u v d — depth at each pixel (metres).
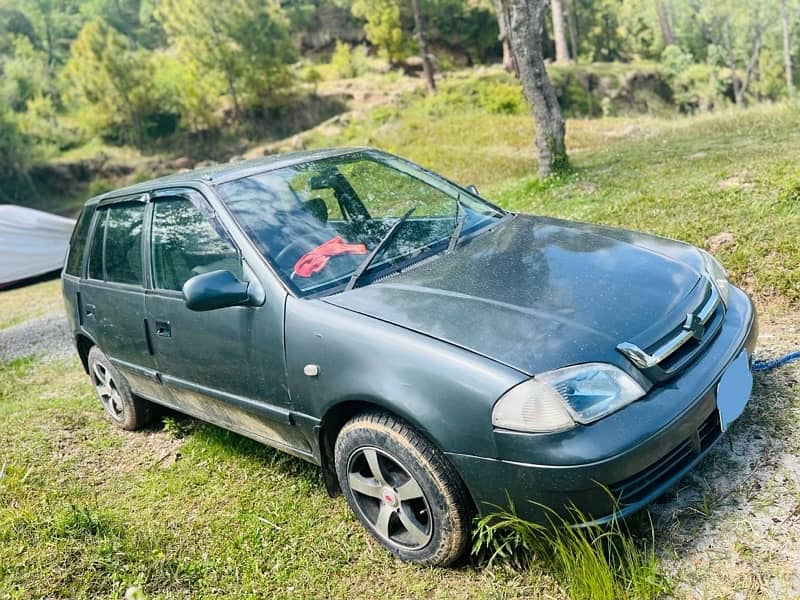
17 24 60.19
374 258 3.38
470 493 2.63
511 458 2.46
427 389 2.62
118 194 4.48
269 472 3.91
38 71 50.50
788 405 3.41
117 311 4.23
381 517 2.99
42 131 44.75
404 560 2.97
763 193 6.23
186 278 3.67
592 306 2.77
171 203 3.92
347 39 52.56
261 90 41.56
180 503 3.79
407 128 25.56
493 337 2.64
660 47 52.34
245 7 40.81
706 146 10.57
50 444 4.83
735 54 46.50
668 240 3.56
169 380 3.98
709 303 2.97
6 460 4.62
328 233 3.52
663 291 2.92
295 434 3.28
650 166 9.25
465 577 2.82
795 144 9.05
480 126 23.48
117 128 44.97
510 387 2.46
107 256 4.42
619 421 2.45
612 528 2.60
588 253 3.25
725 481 2.99
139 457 4.49
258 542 3.30
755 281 4.79
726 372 2.81
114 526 3.60
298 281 3.21
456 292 2.97
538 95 9.60
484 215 3.96
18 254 14.81
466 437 2.54
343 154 4.20
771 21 44.47
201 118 43.09
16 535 3.60
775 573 2.50
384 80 42.44
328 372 2.93
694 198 6.59
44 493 4.11
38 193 41.25
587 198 8.02
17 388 6.71
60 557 3.37
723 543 2.68
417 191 4.04
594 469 2.38
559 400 2.43
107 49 43.25
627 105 41.59
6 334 9.84
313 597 2.90
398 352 2.71
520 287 2.95
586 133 17.77
